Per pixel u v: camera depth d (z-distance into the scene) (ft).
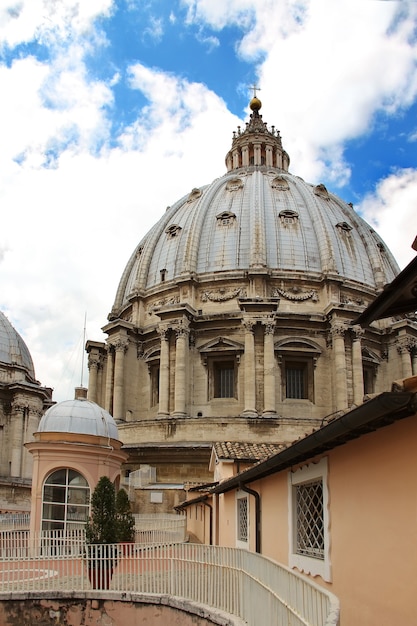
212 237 249.14
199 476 192.13
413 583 36.04
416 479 36.01
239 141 324.60
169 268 250.57
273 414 205.46
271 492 70.69
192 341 225.76
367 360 228.22
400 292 44.78
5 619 77.71
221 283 234.17
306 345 222.28
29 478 241.14
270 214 253.85
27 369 263.49
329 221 256.11
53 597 78.59
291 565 59.72
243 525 88.22
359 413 36.60
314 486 55.52
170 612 73.10
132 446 197.36
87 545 85.71
